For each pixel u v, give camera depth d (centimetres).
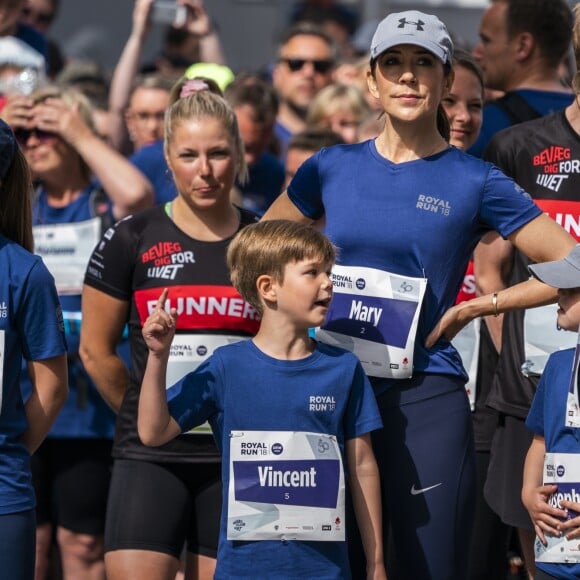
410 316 1317
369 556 1296
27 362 1305
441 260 1322
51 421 1307
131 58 2477
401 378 1330
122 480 1468
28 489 1284
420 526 1323
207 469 1461
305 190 1393
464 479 1334
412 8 3916
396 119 1323
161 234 1506
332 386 1296
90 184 1912
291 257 1280
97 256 1522
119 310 1523
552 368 1338
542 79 1883
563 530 1303
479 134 1861
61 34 3753
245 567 1277
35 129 1877
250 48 3988
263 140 2211
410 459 1327
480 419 1695
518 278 1565
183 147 1490
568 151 1499
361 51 3509
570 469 1302
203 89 1636
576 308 1274
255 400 1289
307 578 1274
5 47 2234
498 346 1669
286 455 1280
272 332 1305
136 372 1497
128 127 2406
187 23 2600
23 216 1322
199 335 1487
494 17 1889
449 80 1338
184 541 1477
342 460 1298
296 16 3922
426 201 1318
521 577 1864
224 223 1520
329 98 2405
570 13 1880
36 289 1284
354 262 1334
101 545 1844
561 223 1498
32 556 1284
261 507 1275
